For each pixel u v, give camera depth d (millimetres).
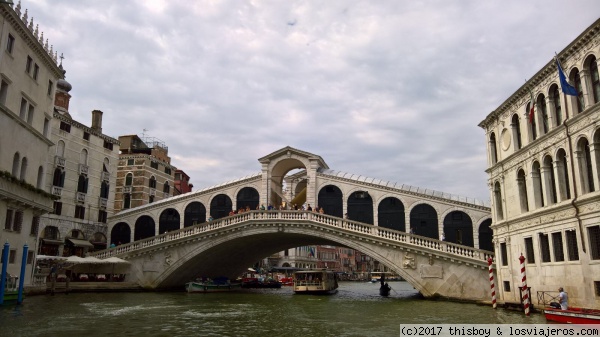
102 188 42469
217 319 19156
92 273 34969
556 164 18469
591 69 16688
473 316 19125
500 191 24516
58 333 14734
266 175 38812
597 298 15844
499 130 24234
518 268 21859
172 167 54312
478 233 33375
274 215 32344
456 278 27219
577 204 16859
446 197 34938
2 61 21609
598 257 15953
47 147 27188
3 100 22078
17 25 22797
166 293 33219
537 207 20094
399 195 35562
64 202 37969
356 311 22312
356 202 36406
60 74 28547
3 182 21422
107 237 41656
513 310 20734
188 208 40594
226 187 39875
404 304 25688
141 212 41375
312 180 37500
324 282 36000
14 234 23234
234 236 32750
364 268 116000
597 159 15984
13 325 15953
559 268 18141
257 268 68438
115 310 21578
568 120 17375
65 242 37719
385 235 29438
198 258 34594
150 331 15758
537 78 19859
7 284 20797
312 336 15000
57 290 29797
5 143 22000
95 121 44312
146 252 34000
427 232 34406
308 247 84062
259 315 20641
